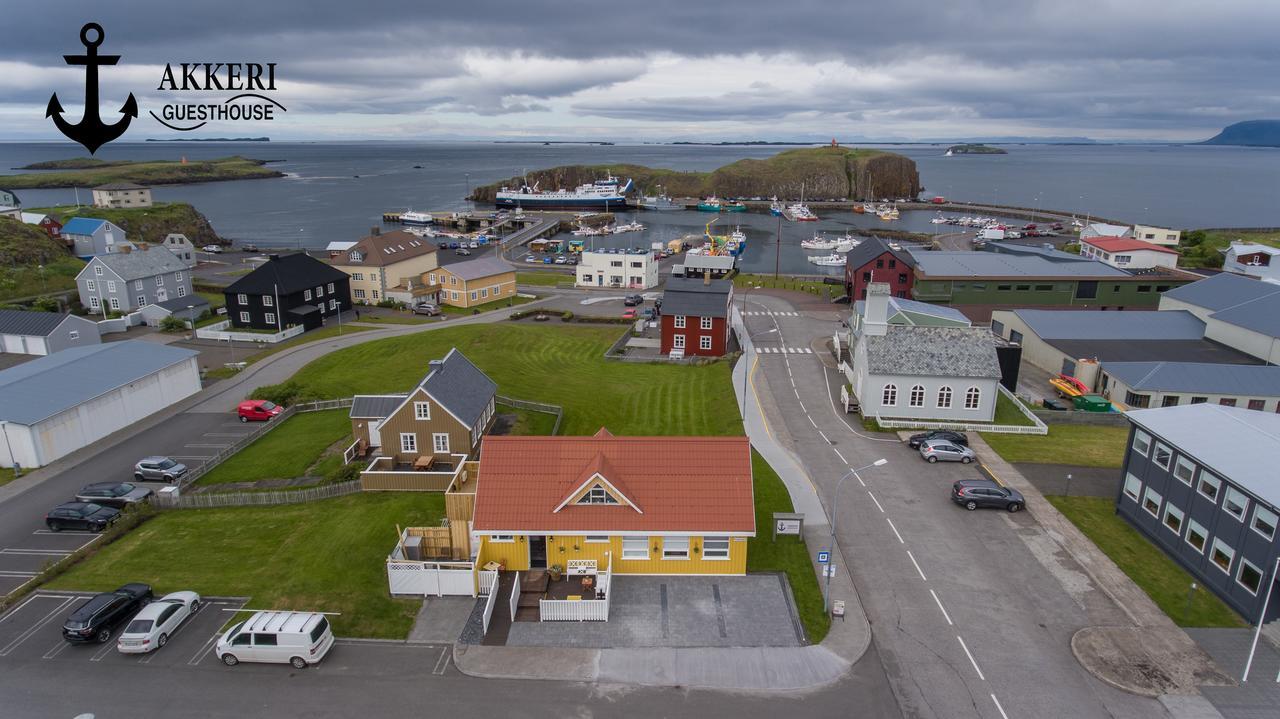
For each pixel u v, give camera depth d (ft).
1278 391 184.44
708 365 238.27
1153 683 93.97
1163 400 188.96
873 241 338.95
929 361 184.96
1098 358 213.66
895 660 98.78
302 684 93.97
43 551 128.26
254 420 191.11
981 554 124.67
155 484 154.20
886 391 186.91
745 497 117.08
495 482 118.93
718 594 113.60
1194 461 117.39
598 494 116.06
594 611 106.73
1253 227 633.20
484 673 96.07
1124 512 136.36
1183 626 105.40
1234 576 109.19
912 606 110.52
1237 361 205.87
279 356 252.21
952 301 288.92
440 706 90.22
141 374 192.85
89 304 313.12
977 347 186.60
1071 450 168.55
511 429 179.63
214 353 256.73
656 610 109.60
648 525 114.52
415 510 138.82
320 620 99.14
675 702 91.09
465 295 333.21
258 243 597.93
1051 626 105.60
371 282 335.26
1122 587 115.03
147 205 583.17
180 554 126.11
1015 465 160.25
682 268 391.86
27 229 395.34
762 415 190.70
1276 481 105.60
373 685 93.86
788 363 239.30
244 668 96.94
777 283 383.86
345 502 143.74
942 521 135.85
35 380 176.35
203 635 103.55
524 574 117.19
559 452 121.19
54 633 104.06
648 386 218.18
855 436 177.37
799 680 94.99
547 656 99.40
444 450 157.69
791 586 115.65
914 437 170.81
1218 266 417.08
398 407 155.43
